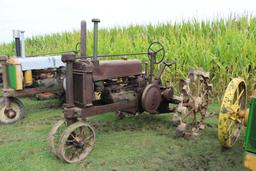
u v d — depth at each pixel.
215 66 5.73
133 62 3.78
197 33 7.19
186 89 3.57
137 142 3.51
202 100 3.83
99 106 3.29
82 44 3.19
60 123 3.07
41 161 2.98
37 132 4.00
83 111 3.09
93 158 3.04
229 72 5.63
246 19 6.92
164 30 8.31
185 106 3.67
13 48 11.31
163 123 4.33
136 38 8.16
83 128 3.03
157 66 6.00
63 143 2.83
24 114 4.68
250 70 5.58
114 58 6.95
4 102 4.41
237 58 5.55
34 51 11.54
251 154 1.95
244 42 5.70
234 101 3.08
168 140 3.57
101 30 9.91
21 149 3.32
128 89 3.77
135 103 3.77
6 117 4.45
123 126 4.20
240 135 3.67
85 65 3.06
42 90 4.87
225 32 6.44
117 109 3.54
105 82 3.62
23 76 4.63
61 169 2.80
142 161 2.95
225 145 3.10
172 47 6.37
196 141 3.52
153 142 3.50
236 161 2.92
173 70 6.07
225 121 2.85
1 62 4.44
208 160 2.96
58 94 5.52
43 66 4.86
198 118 4.48
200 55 5.83
